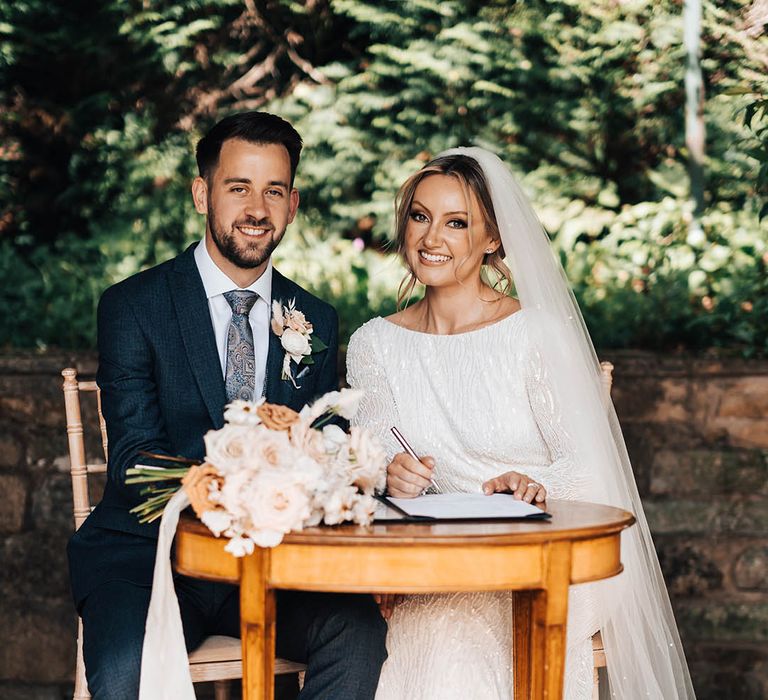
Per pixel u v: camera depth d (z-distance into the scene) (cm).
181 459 257
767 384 413
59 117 633
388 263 573
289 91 655
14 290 534
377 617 273
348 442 246
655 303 487
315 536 226
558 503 272
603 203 597
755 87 570
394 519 241
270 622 234
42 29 634
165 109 649
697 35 578
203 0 642
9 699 411
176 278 307
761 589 411
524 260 307
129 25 634
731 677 410
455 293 317
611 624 298
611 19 609
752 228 529
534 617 238
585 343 311
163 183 629
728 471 414
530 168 625
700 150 568
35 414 416
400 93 633
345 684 264
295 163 315
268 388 306
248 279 309
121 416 295
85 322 513
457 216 308
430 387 313
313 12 646
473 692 281
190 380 299
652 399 418
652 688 297
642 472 417
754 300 480
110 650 259
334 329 327
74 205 627
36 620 411
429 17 634
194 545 242
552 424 301
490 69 622
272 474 223
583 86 618
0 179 624
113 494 301
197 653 276
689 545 413
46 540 413
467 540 225
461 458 309
